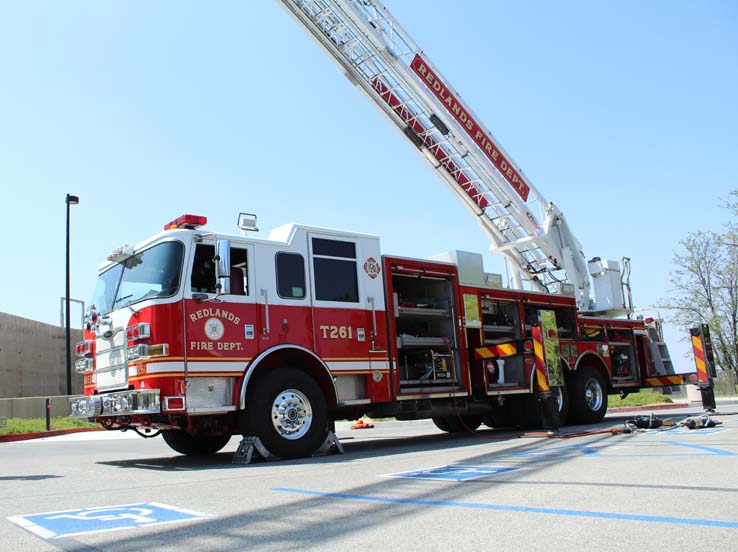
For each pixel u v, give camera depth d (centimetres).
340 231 897
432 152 1354
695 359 1168
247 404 763
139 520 400
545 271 1490
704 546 289
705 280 3186
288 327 810
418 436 1154
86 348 836
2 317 2753
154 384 708
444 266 1021
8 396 2750
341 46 1252
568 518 354
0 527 394
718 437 740
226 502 458
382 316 912
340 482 536
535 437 918
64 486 584
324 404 809
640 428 917
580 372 1192
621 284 1487
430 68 1315
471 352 1041
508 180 1420
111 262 845
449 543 314
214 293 757
